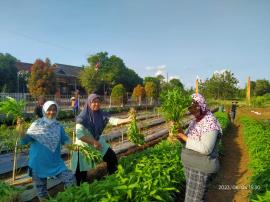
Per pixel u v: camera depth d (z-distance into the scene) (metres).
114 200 2.11
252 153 5.22
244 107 22.92
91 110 3.05
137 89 19.97
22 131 2.66
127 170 3.16
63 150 4.92
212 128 2.18
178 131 2.50
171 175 3.16
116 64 32.78
